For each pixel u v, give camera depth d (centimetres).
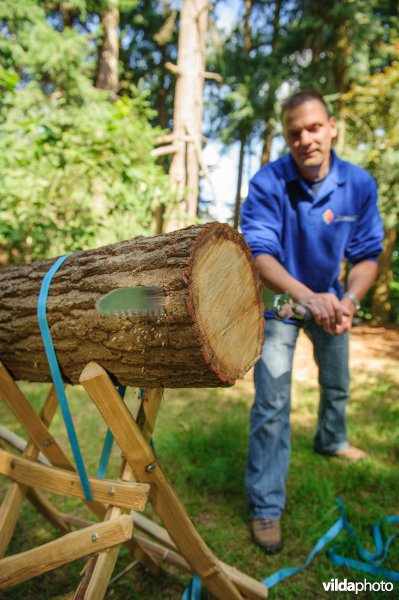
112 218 338
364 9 750
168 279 93
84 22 752
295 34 827
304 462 240
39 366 128
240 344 111
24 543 176
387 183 721
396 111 721
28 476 129
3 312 126
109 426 111
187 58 555
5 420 294
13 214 319
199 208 597
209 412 320
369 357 539
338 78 830
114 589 155
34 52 575
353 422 298
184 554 126
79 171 329
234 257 108
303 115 180
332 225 197
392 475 221
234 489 218
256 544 177
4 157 302
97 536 111
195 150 543
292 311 171
